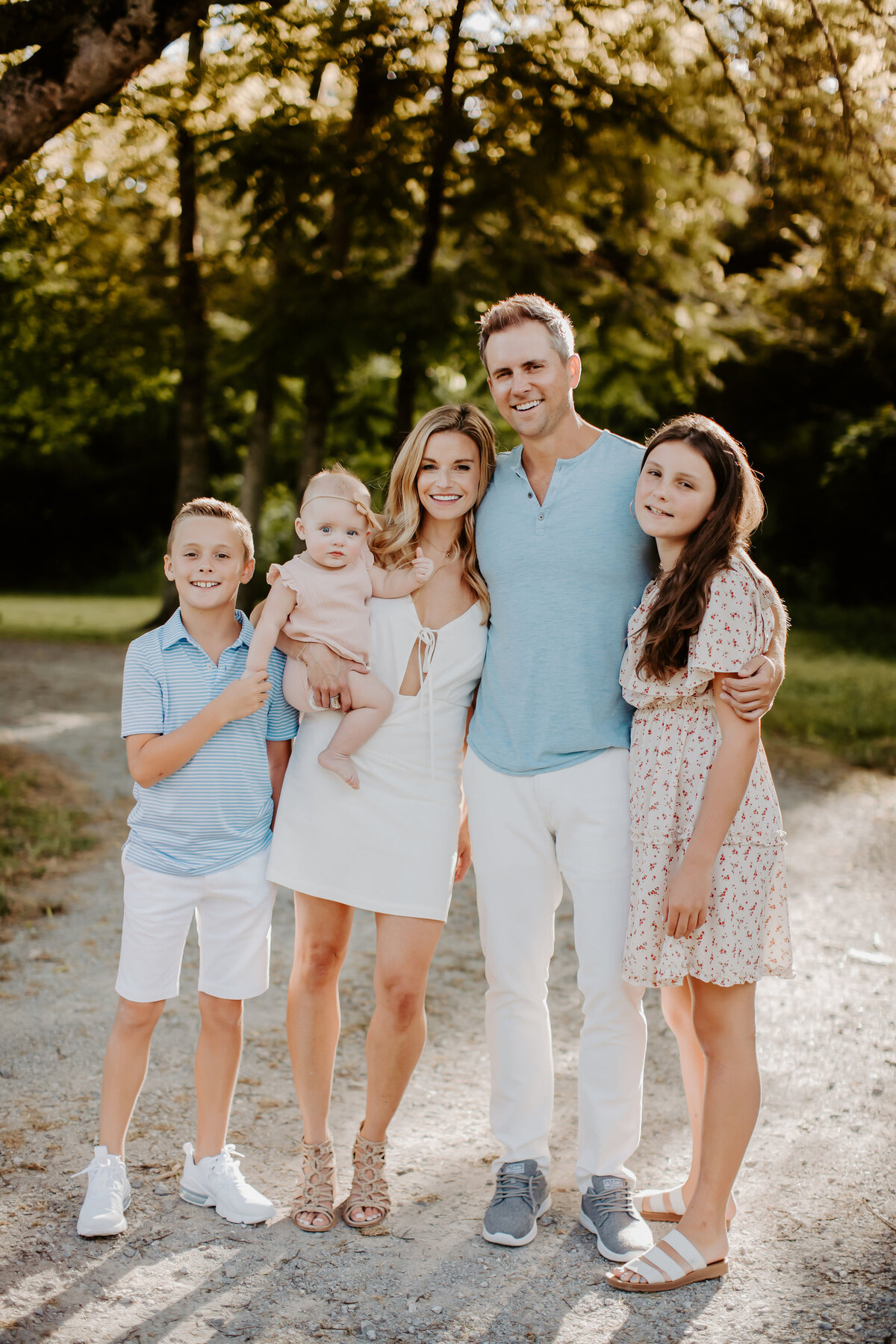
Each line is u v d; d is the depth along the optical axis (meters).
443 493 2.63
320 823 2.57
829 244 9.42
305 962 2.62
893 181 8.26
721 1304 2.26
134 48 4.38
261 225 9.84
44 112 4.41
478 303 9.78
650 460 2.47
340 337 9.86
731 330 12.78
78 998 3.93
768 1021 3.94
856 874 5.94
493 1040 2.66
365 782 2.58
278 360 10.40
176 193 12.51
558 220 10.62
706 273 12.34
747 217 11.04
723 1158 2.36
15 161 4.51
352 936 4.91
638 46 8.94
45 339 14.12
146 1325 2.17
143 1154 2.87
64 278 13.32
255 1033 3.75
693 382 12.18
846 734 10.19
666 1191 2.67
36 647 15.41
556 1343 2.13
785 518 21.91
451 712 2.67
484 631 2.73
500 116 9.45
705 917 2.33
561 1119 3.22
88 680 12.30
